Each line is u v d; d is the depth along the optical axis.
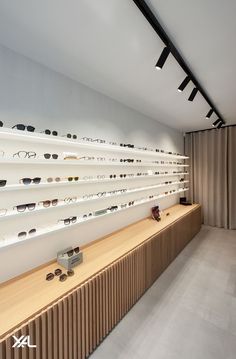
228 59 1.85
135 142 3.28
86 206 2.31
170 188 4.51
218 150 4.81
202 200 5.13
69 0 1.18
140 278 2.29
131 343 1.68
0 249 1.40
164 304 2.17
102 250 2.15
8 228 1.59
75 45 1.60
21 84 1.69
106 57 1.78
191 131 5.14
